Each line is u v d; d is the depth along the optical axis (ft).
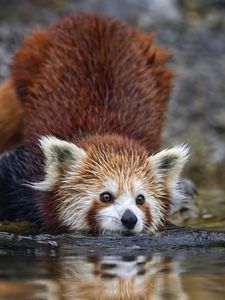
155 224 42.55
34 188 43.55
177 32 80.43
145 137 46.55
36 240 39.60
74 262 34.47
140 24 79.66
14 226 44.24
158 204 42.86
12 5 79.20
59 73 49.11
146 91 49.24
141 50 51.70
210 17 84.12
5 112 53.11
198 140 68.59
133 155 42.37
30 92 50.42
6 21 76.48
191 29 81.41
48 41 51.55
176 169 44.16
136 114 47.14
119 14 80.28
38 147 45.50
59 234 41.57
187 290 29.55
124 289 29.68
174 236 40.73
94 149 42.65
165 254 36.65
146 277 31.58
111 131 45.32
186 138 68.44
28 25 76.02
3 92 53.36
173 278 31.42
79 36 50.67
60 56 50.11
